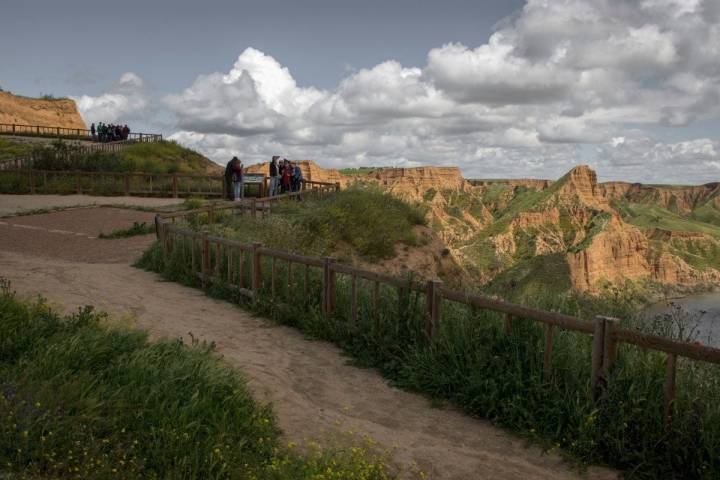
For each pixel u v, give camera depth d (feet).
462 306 22.16
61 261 46.88
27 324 18.90
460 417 18.21
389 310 23.95
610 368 16.12
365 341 24.56
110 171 111.14
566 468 14.96
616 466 15.05
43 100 308.19
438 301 21.52
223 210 65.67
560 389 17.28
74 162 111.45
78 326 19.85
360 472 12.80
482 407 18.10
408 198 81.61
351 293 25.76
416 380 20.38
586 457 15.30
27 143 152.76
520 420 17.02
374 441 15.90
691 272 385.09
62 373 14.71
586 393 16.28
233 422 14.74
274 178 88.99
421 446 15.87
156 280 40.19
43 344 17.07
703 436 14.03
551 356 17.69
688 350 14.42
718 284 382.22
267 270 33.42
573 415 16.16
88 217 73.15
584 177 606.55
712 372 15.78
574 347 18.19
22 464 11.45
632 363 16.33
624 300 21.08
